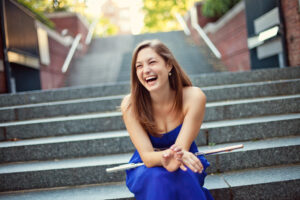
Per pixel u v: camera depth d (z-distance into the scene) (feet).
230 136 9.23
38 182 7.98
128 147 9.16
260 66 20.31
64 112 11.98
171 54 5.72
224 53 29.96
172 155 4.93
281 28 16.08
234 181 7.23
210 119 10.47
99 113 11.97
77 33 38.09
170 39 41.91
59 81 29.01
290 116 9.86
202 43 34.99
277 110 10.54
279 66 17.75
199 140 9.17
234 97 11.98
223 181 7.32
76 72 31.35
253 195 6.95
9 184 7.97
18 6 18.93
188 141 5.48
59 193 7.57
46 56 25.09
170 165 4.94
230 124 9.39
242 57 24.71
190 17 42.70
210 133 9.19
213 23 35.47
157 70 5.38
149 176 5.15
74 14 37.96
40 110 11.93
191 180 5.04
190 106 5.75
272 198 6.95
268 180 7.07
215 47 32.76
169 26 68.13
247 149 8.12
